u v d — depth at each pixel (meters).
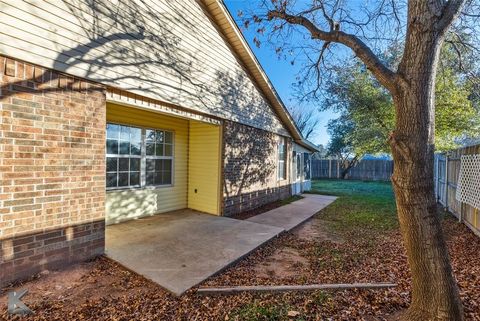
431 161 2.10
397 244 4.84
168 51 5.04
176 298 2.82
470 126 9.23
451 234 5.46
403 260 4.00
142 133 6.50
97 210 3.81
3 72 2.83
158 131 6.94
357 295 2.85
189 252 4.13
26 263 3.05
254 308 2.60
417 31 2.10
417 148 2.07
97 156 3.80
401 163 2.14
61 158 3.37
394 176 2.23
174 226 5.65
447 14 2.09
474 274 3.36
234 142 7.23
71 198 3.48
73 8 3.48
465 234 5.42
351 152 18.55
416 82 2.08
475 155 5.35
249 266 3.83
